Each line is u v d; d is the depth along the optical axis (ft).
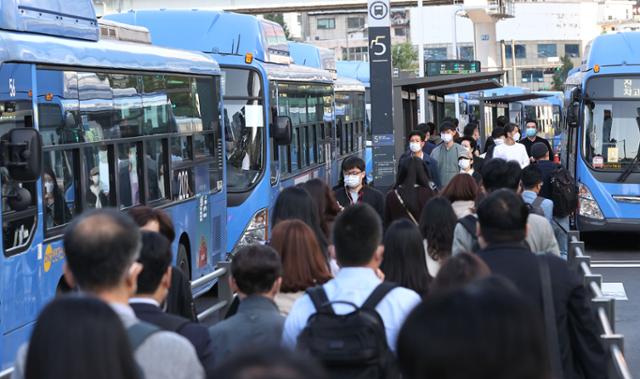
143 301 36.19
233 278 39.22
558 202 99.55
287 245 43.75
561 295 40.52
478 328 16.48
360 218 37.40
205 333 36.01
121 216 30.81
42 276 64.28
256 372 15.25
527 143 155.12
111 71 80.07
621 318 95.45
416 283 45.55
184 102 100.37
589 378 41.24
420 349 16.57
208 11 126.82
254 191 122.62
